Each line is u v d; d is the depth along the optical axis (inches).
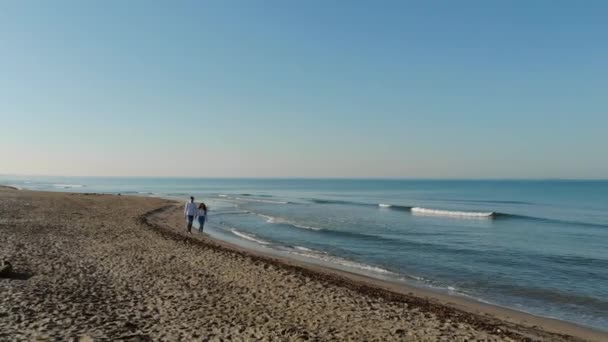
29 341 251.4
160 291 406.0
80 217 1035.3
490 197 3385.8
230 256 620.1
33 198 1598.2
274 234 1063.6
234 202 2406.5
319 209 1950.1
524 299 523.5
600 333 392.2
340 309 386.0
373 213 1750.7
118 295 380.2
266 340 289.1
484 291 558.6
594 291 564.7
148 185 6609.3
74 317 306.7
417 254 824.9
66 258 527.2
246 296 412.2
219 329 306.0
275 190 5068.9
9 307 317.1
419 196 3575.3
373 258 778.2
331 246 899.4
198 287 433.1
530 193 4170.8
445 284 592.1
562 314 461.7
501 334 340.8
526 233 1170.0
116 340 264.8
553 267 721.0
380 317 368.2
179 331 295.3
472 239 1037.8
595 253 858.8
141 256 578.9
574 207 2253.9
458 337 325.4
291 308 380.2
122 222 977.5
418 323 357.1
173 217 1305.4
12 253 531.8
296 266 609.6
